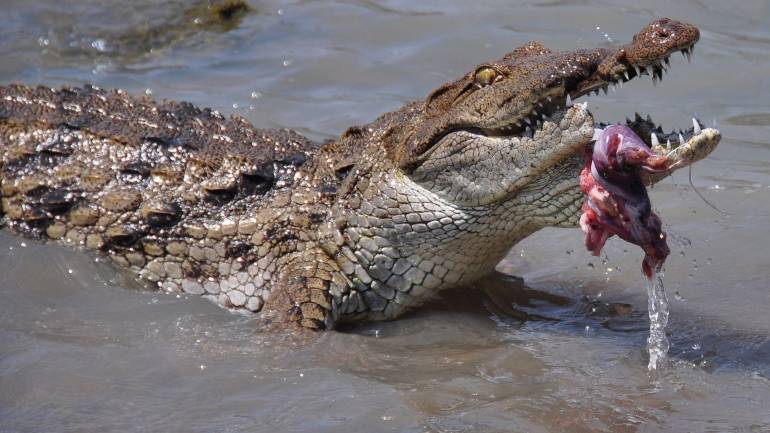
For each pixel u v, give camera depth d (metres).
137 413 19.30
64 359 21.33
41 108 28.78
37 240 26.48
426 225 23.53
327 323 23.48
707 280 25.20
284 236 24.84
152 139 27.25
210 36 41.97
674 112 34.06
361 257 24.19
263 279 24.88
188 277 25.34
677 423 18.83
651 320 21.70
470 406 19.50
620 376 20.83
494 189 22.50
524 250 27.80
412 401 19.72
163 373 20.88
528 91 21.39
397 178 23.72
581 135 21.00
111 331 22.92
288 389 20.22
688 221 28.11
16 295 24.39
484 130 22.52
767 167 30.94
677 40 20.44
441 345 22.77
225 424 18.88
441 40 40.00
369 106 35.66
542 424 18.80
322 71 38.53
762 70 36.69
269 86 37.56
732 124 33.41
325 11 43.38
